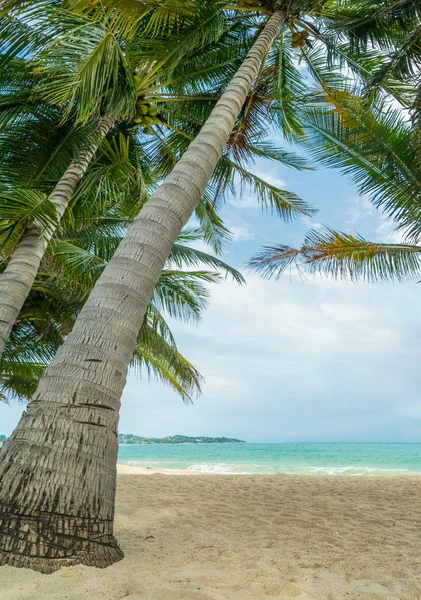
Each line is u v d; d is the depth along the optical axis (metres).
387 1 6.21
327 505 6.33
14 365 10.48
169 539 3.62
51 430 2.74
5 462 2.68
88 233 8.76
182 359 10.15
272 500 6.82
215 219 9.21
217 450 65.50
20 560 2.36
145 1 5.36
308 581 2.63
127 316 3.27
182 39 6.33
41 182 6.31
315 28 7.30
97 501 2.70
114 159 7.11
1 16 4.48
